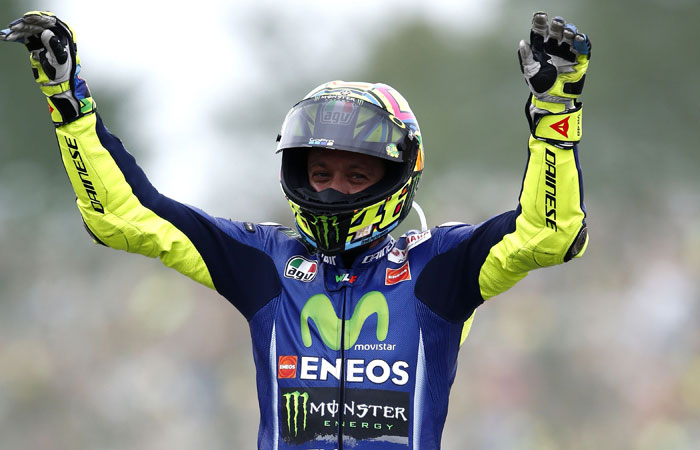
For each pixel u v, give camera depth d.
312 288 13.12
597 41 76.81
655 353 53.66
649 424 50.50
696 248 62.44
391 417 12.52
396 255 13.30
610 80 76.44
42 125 77.94
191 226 13.45
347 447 12.47
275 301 13.19
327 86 13.92
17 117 77.75
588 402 51.88
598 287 58.59
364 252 13.41
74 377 59.66
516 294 56.22
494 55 80.00
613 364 52.97
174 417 55.84
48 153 77.94
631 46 76.31
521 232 12.23
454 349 13.10
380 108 13.41
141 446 55.62
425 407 12.66
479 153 77.25
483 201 74.06
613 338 54.34
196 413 55.94
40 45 12.59
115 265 70.25
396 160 13.20
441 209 73.00
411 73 81.50
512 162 76.94
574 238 12.03
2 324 66.56
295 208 13.46
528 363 53.22
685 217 70.06
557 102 11.94
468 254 12.84
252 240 13.74
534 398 52.31
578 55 11.76
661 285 57.31
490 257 12.56
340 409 12.56
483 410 51.62
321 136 13.18
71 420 57.22
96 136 13.02
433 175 75.62
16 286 71.69
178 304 60.69
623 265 61.09
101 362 60.50
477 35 81.94
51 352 61.72
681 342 53.84
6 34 12.30
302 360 12.80
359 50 85.69
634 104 76.88
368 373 12.62
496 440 50.62
